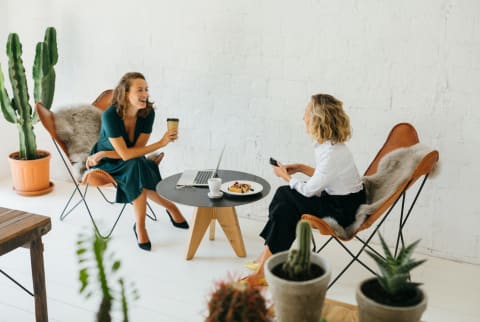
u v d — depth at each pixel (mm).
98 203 3984
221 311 1229
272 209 2727
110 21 3916
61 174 4461
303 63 3350
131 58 3912
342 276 2953
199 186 3080
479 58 2902
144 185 3217
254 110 3574
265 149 3607
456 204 3129
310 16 3262
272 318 1367
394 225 3312
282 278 1355
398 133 2938
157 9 3732
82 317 2527
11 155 4141
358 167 3354
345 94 3279
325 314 1558
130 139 3369
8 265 3029
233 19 3490
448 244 3203
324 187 2676
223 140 3730
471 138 3010
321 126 2637
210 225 3338
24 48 4301
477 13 2857
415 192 3213
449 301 2734
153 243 3324
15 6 4230
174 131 3254
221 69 3613
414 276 2996
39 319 2359
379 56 3139
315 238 3428
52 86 4016
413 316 1258
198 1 3578
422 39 3012
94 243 1265
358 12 3133
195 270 2992
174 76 3791
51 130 3455
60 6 4059
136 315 2545
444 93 3023
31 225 2158
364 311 1300
